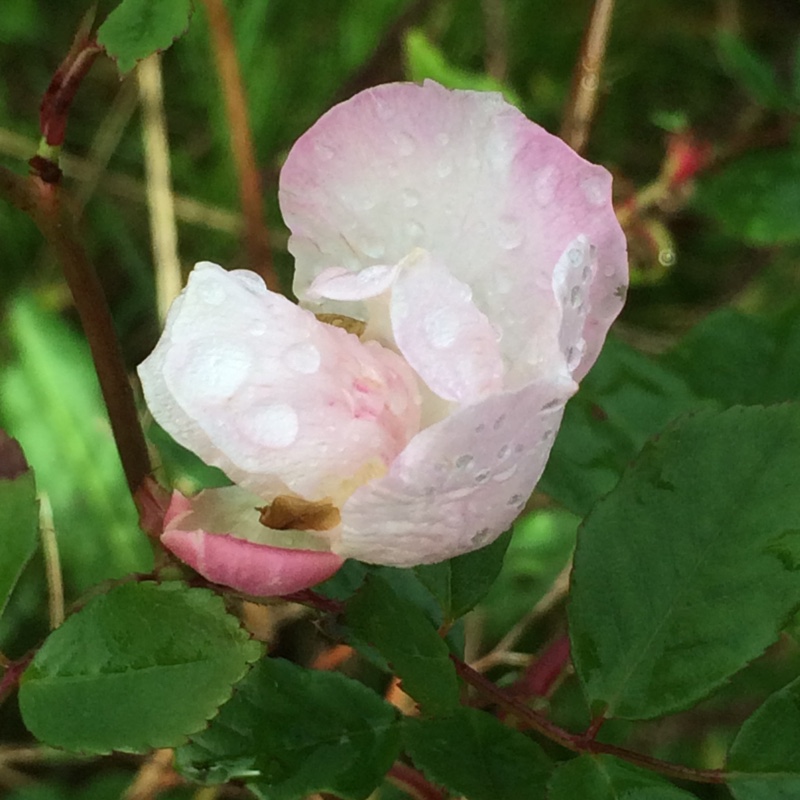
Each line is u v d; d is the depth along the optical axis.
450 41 0.39
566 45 0.41
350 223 0.15
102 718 0.13
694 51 0.42
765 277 0.35
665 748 0.27
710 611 0.15
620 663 0.15
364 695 0.16
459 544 0.14
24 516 0.15
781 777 0.15
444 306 0.14
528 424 0.13
